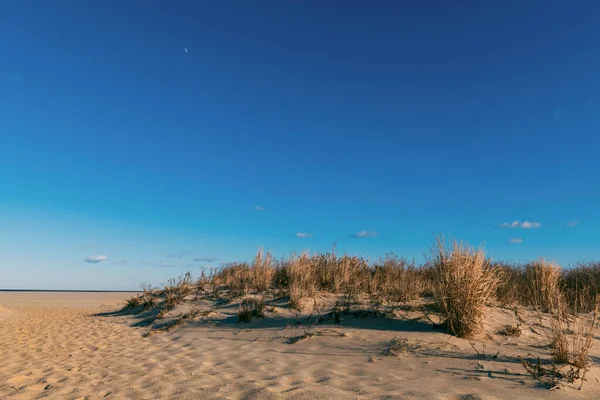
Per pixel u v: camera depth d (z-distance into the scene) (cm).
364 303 866
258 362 556
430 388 419
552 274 1001
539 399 388
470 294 637
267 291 1095
